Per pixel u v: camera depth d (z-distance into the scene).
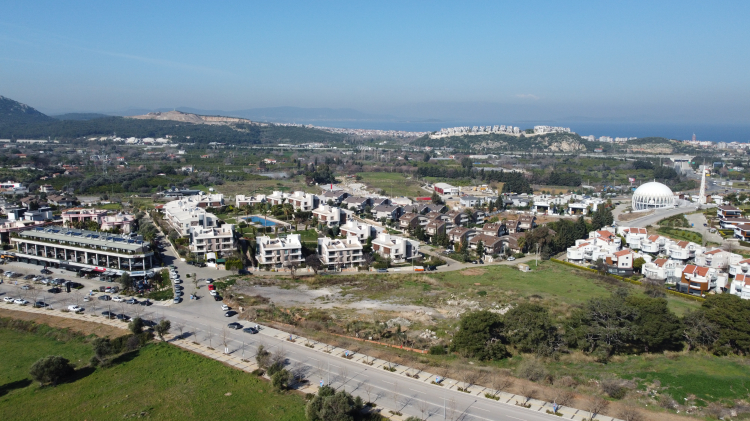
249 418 83.56
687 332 112.94
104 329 119.12
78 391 92.81
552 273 176.75
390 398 89.25
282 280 163.25
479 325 109.00
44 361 95.06
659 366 103.81
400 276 170.38
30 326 120.25
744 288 144.12
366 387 93.06
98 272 162.62
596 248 189.88
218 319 126.12
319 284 159.88
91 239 170.00
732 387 93.62
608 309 112.06
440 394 91.00
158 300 139.62
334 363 102.88
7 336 116.88
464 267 184.62
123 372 99.38
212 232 188.50
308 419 82.25
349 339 115.25
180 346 111.06
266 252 173.62
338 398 81.44
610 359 107.94
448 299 145.75
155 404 87.88
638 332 109.25
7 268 168.62
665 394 91.62
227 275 164.50
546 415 84.50
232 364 102.75
